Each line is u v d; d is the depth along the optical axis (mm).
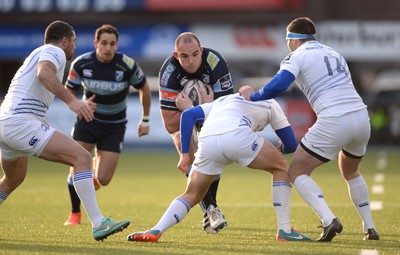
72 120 76312
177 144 30734
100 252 24281
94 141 36281
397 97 81188
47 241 27266
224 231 30594
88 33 80375
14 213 37188
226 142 25688
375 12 79938
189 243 26688
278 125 27188
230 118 26047
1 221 34094
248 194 45344
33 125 26031
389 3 79812
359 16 80062
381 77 102438
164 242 26906
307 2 76812
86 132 36094
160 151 78688
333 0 79938
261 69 94250
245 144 25906
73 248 25234
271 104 27031
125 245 25953
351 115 26125
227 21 77625
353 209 37812
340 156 27844
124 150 79312
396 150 78562
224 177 56438
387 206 38438
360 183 27781
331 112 26062
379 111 79938
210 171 26109
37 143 26016
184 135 26438
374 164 64000
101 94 35406
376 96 81250
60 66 26312
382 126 80000
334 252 24406
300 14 76875
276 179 26906
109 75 35188
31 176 57719
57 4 78062
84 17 78062
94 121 35969
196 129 30156
